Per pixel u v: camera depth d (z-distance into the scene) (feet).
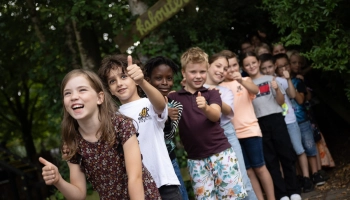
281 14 22.52
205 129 17.11
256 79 22.86
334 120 34.58
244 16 32.73
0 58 36.70
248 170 21.18
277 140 22.57
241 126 20.77
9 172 37.60
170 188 13.53
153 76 16.01
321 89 29.40
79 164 11.53
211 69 19.63
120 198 11.47
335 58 21.63
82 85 11.10
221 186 17.21
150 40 26.32
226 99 19.15
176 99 17.47
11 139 52.44
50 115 29.84
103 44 33.12
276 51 26.61
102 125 11.12
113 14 26.32
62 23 27.63
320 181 24.84
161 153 13.55
